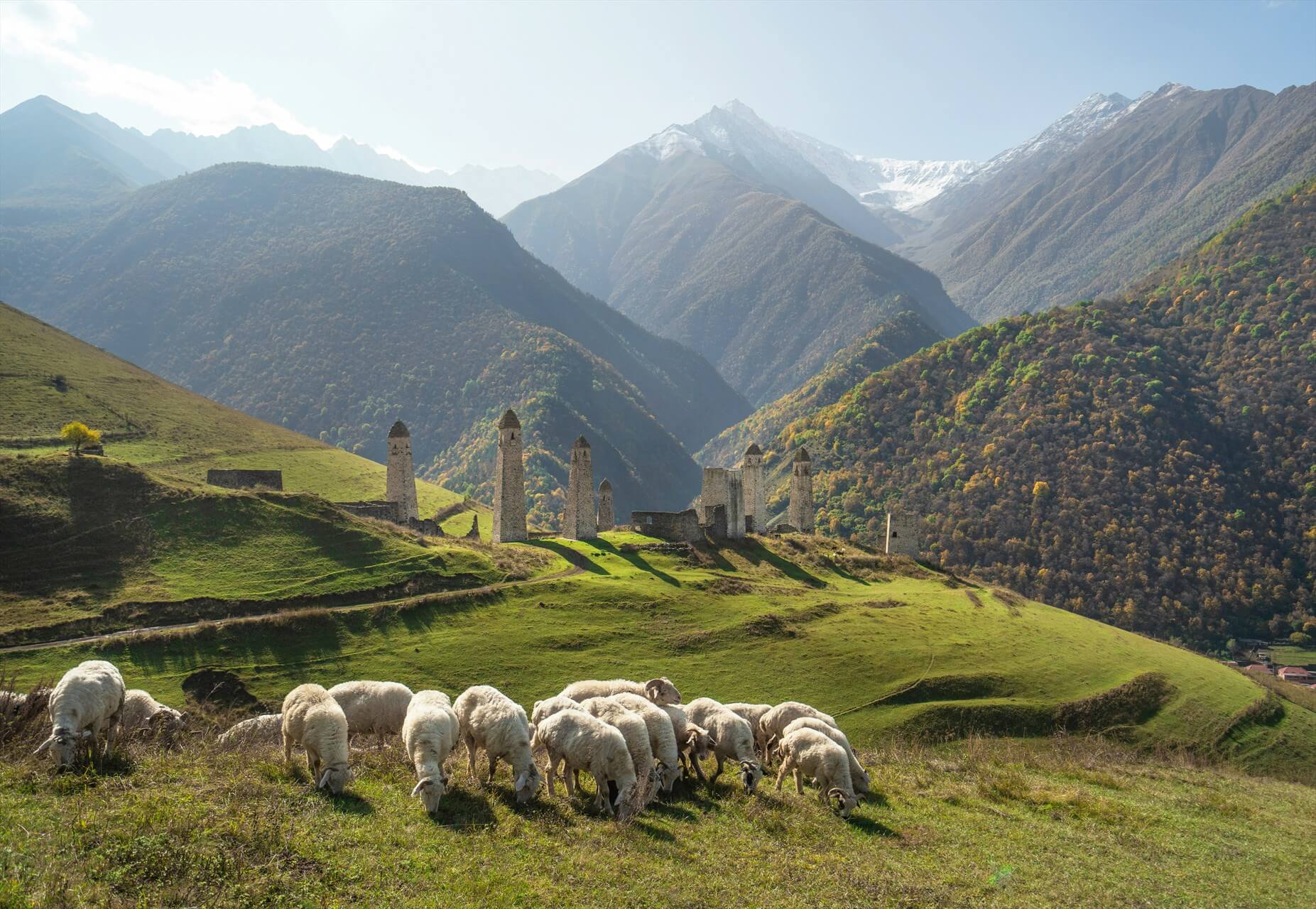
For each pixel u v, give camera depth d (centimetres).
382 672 5131
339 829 1534
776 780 2466
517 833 1664
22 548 5734
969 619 7600
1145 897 1891
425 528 8219
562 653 5647
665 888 1510
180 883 1259
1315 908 2012
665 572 7512
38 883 1179
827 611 7075
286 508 6888
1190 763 5209
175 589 5662
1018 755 3672
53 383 11631
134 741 2133
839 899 1582
